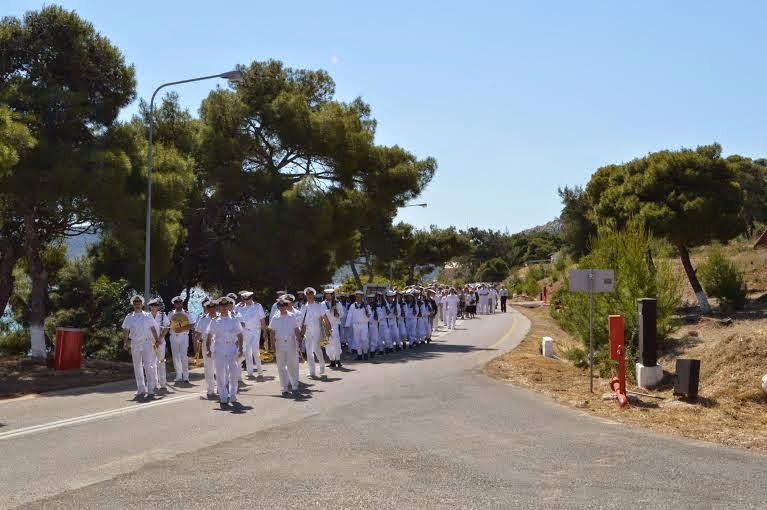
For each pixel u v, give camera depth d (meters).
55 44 20.55
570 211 53.50
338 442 9.21
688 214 25.75
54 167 18.92
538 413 11.63
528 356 20.47
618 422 11.03
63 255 29.38
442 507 6.40
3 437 9.65
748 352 15.04
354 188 34.22
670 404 12.80
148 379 13.83
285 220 28.00
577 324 18.64
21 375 17.09
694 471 7.80
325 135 29.80
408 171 35.03
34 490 7.00
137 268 26.95
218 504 6.51
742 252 39.38
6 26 20.16
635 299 17.12
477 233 109.50
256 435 9.66
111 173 19.44
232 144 29.00
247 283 32.25
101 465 8.02
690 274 26.72
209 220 31.86
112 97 21.86
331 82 34.44
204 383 15.88
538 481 7.32
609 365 17.00
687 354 17.30
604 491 6.95
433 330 32.38
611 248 18.14
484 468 7.85
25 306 30.11
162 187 22.30
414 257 65.25
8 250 22.06
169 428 10.20
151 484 7.20
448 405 12.28
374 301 22.16
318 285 33.38
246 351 16.67
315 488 7.04
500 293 49.09
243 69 31.00
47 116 19.98
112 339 27.64
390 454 8.52
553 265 65.81
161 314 15.76
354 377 16.16
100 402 12.95
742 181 59.06
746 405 12.89
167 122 29.56
